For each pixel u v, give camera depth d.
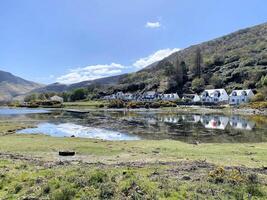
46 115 102.56
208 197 14.18
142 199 13.16
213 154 30.81
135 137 50.09
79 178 15.34
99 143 38.44
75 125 69.00
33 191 14.33
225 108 123.62
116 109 139.50
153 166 22.09
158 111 122.12
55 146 34.62
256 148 35.19
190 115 98.62
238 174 17.59
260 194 15.10
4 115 102.12
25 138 41.69
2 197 13.92
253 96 135.62
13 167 19.34
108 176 16.02
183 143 39.59
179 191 14.60
